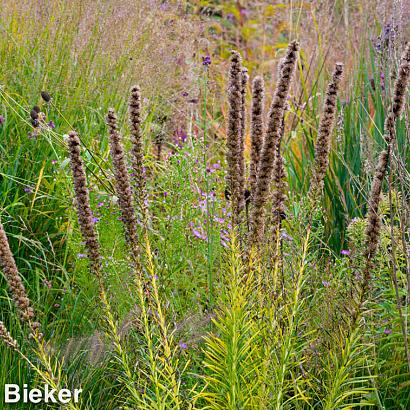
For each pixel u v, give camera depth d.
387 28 4.93
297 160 5.41
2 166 4.73
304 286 3.59
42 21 5.68
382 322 3.60
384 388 3.49
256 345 2.83
